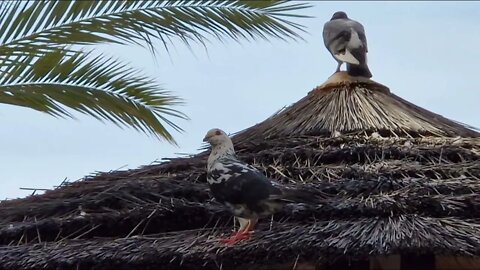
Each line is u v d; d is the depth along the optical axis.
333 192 11.41
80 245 11.59
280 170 12.05
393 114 13.16
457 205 11.12
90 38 13.60
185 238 11.34
